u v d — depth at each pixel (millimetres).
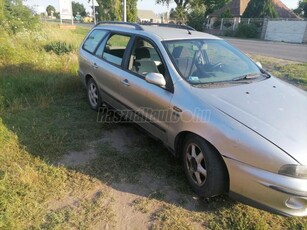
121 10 29859
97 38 5246
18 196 2953
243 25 33094
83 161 3682
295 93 3434
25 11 13820
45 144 4031
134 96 3865
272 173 2432
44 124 4715
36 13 14984
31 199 2934
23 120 4809
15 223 2600
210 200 3035
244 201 2666
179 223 2729
